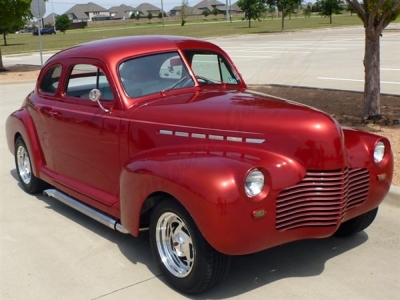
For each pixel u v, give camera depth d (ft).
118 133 15.35
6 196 21.67
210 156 12.59
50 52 106.32
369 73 28.37
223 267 12.47
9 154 28.53
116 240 16.80
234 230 11.64
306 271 14.16
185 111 14.10
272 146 12.66
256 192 11.82
